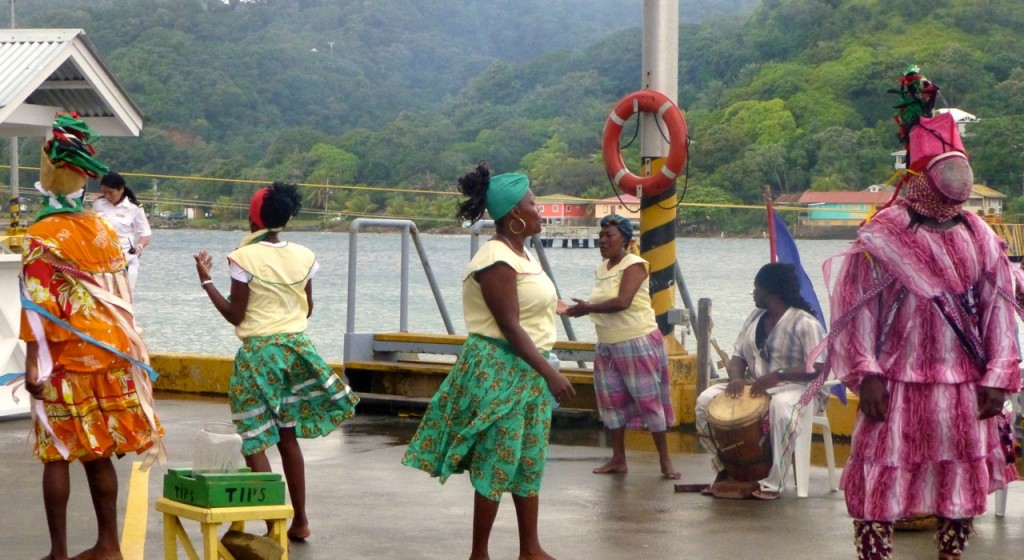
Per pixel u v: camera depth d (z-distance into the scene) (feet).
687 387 31.68
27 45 30.89
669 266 31.24
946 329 15.84
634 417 25.26
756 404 22.70
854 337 16.08
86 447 16.69
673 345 31.60
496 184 17.13
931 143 16.14
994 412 15.72
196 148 228.43
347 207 181.16
